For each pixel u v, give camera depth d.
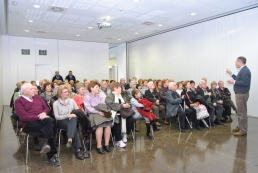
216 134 4.02
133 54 10.66
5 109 7.71
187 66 7.53
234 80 3.92
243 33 5.76
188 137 3.85
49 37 9.44
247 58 5.70
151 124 3.84
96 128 3.06
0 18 6.10
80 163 2.74
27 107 2.79
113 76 13.11
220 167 2.58
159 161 2.78
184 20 6.73
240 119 3.91
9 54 8.92
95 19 6.52
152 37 9.25
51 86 4.64
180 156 2.95
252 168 2.55
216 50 6.50
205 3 5.19
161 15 6.17
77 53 10.41
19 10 5.55
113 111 3.27
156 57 9.06
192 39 7.29
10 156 3.00
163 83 5.28
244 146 3.33
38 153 3.12
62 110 2.99
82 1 4.98
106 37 9.57
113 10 5.66
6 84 8.84
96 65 10.92
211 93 5.04
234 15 5.97
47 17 6.24
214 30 6.53
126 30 8.13
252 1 5.09
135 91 3.94
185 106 4.36
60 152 3.16
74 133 2.85
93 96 3.29
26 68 9.26
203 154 3.01
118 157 2.93
